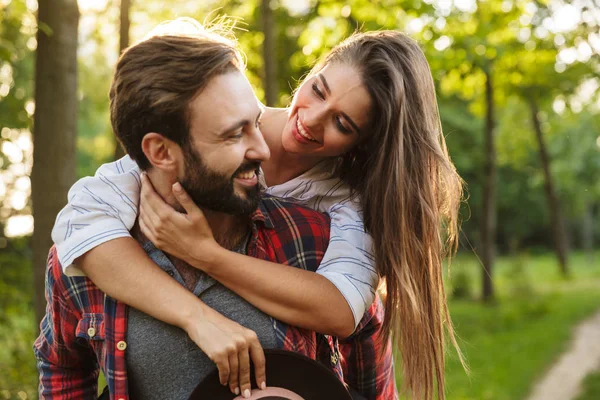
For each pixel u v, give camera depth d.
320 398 1.54
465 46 7.61
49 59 3.63
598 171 30.30
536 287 18.30
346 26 7.96
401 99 1.81
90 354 1.75
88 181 1.64
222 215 1.60
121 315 1.57
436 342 1.79
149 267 1.55
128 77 1.47
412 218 1.79
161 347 1.55
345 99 1.81
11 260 6.14
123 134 1.52
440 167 1.89
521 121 20.33
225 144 1.45
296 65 8.54
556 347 10.09
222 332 1.48
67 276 1.63
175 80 1.43
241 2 7.47
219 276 1.55
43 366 1.77
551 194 21.28
